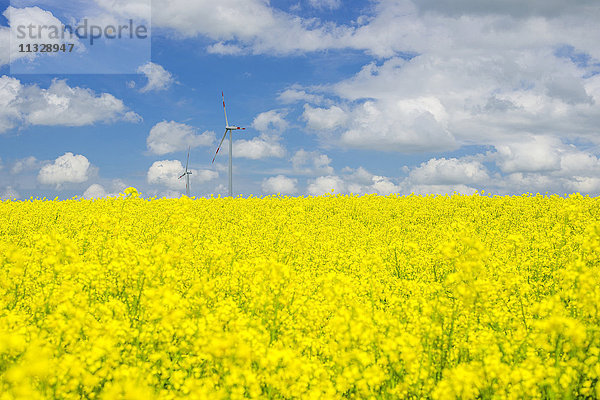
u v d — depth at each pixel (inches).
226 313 229.0
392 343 193.0
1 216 769.6
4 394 151.4
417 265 438.0
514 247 427.2
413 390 193.6
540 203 923.4
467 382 170.9
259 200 1064.2
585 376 194.4
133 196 460.8
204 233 539.5
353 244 591.5
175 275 292.4
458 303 259.6
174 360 208.5
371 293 306.5
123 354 204.1
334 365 211.8
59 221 767.7
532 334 212.4
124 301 295.4
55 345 199.6
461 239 319.6
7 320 217.5
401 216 908.6
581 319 227.3
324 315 274.2
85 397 191.9
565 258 425.1
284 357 179.2
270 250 489.1
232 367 175.9
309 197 1114.7
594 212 774.5
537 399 177.8
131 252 317.4
